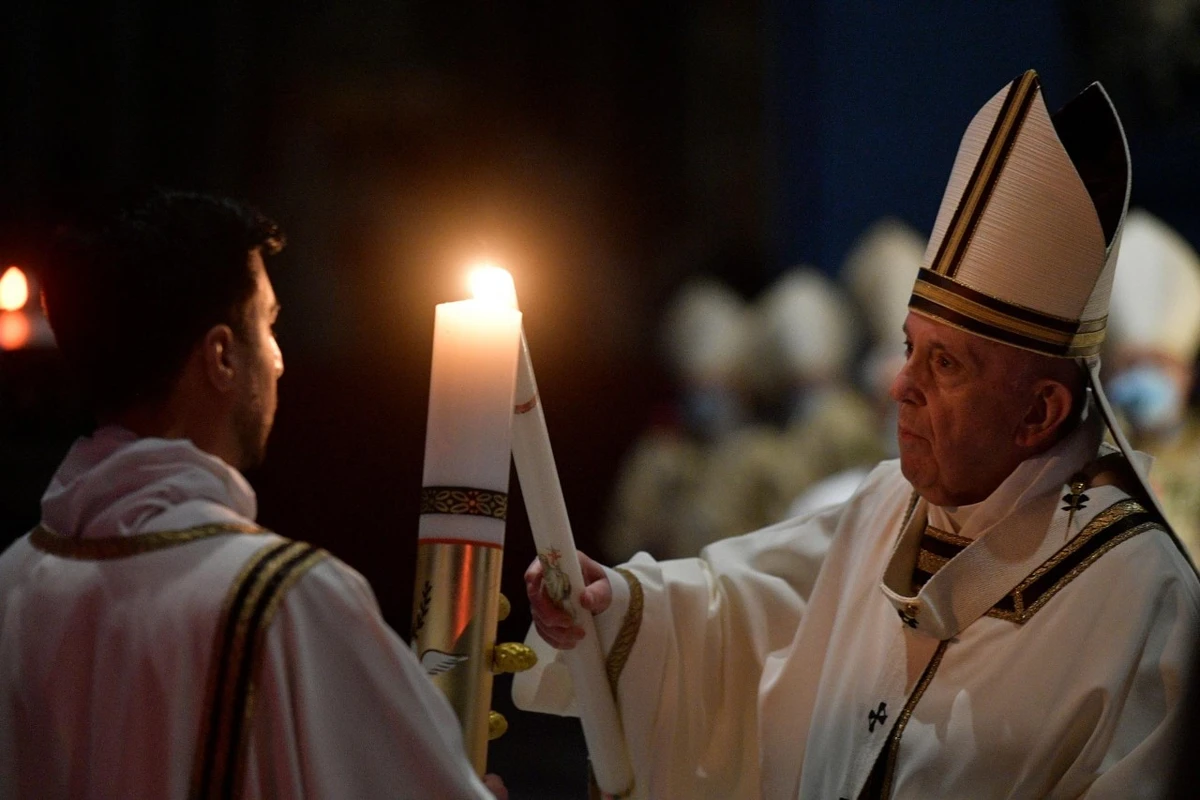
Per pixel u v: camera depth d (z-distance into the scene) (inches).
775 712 158.6
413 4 795.4
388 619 500.7
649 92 791.1
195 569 108.5
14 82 754.2
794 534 173.6
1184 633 132.7
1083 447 146.3
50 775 109.2
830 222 587.8
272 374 120.3
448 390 126.7
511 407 127.4
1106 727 131.8
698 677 162.7
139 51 773.9
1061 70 544.1
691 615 163.2
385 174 790.5
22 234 602.5
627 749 155.3
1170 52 525.7
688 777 162.4
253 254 118.1
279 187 784.9
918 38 572.4
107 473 112.9
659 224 791.7
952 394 143.2
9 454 501.0
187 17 776.9
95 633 109.2
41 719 109.8
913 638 147.5
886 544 158.1
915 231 575.2
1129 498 144.3
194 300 113.6
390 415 508.7
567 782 430.3
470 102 797.9
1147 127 530.9
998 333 140.6
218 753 104.1
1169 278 280.7
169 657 105.7
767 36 773.3
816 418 472.1
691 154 785.6
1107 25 533.6
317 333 762.2
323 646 107.6
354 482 506.6
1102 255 138.3
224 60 781.3
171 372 114.2
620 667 155.5
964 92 565.6
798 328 488.4
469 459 125.7
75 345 114.2
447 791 107.7
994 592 143.1
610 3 794.8
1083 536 141.3
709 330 516.7
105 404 115.6
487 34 797.2
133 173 773.3
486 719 125.8
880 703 146.3
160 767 104.7
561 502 141.9
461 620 124.6
